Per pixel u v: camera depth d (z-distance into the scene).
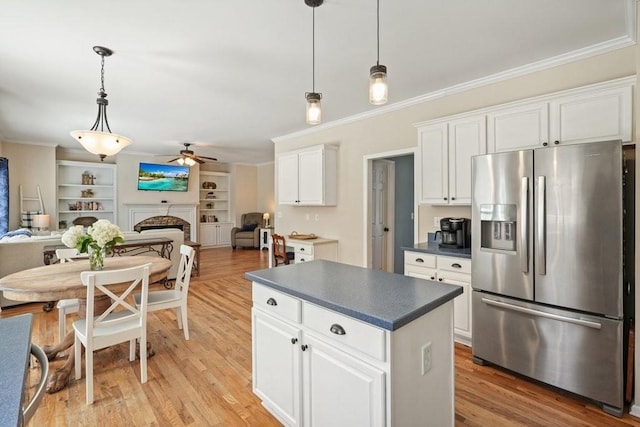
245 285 5.12
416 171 3.54
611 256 1.94
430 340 1.51
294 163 5.12
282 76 3.15
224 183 9.97
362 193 4.45
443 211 3.50
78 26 2.25
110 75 3.11
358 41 2.48
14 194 6.22
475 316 2.57
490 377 2.39
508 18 2.18
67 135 5.82
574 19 2.20
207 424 1.90
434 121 3.27
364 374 1.37
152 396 2.18
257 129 5.35
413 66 2.92
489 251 2.46
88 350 2.10
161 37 2.41
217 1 1.97
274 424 1.90
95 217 7.64
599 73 2.57
